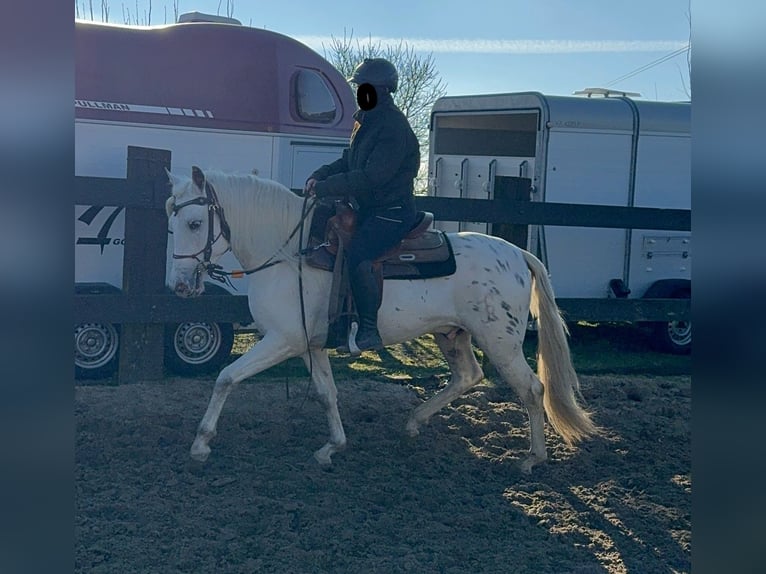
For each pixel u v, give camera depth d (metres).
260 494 5.32
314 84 8.91
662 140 10.52
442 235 5.78
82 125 7.86
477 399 7.65
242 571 4.30
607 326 12.31
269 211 5.46
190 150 8.31
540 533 5.01
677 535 5.06
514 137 11.08
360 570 4.38
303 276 5.48
